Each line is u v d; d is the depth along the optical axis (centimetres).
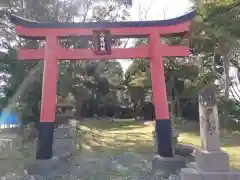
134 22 843
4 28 1427
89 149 1062
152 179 680
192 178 547
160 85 820
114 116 2502
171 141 792
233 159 835
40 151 766
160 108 808
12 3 1423
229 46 1301
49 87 803
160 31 847
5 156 886
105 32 828
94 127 1767
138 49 845
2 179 677
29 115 1312
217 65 1588
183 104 1878
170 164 729
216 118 577
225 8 1202
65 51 827
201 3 1220
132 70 2209
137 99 2369
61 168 773
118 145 1155
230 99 1493
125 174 718
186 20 853
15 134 1221
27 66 1352
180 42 1283
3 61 1317
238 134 1269
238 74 1711
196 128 1525
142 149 1067
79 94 2161
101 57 834
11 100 1339
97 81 2380
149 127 1788
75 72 1850
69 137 994
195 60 1539
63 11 1548
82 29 830
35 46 1332
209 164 554
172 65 1656
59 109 1911
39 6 1474
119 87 2475
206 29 1234
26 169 745
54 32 828
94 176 704
